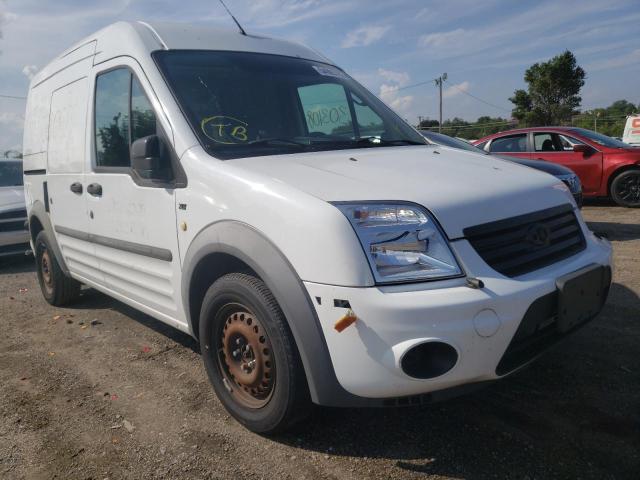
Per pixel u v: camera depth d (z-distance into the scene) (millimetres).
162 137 3117
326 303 2244
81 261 4422
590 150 9672
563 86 39000
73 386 3529
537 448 2543
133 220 3453
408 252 2258
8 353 4211
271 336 2492
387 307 2135
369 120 3791
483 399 3012
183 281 3047
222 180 2725
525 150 10453
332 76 3941
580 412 2826
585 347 3588
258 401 2783
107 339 4375
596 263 2770
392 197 2369
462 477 2373
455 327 2148
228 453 2662
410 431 2752
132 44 3436
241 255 2555
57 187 4547
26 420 3113
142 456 2686
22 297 5918
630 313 4156
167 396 3299
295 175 2578
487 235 2414
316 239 2268
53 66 4805
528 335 2395
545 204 2768
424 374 2193
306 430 2795
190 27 3670
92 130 3900
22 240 7359
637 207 9625
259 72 3545
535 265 2518
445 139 6879
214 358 2977
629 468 2363
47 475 2580
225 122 3145
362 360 2197
